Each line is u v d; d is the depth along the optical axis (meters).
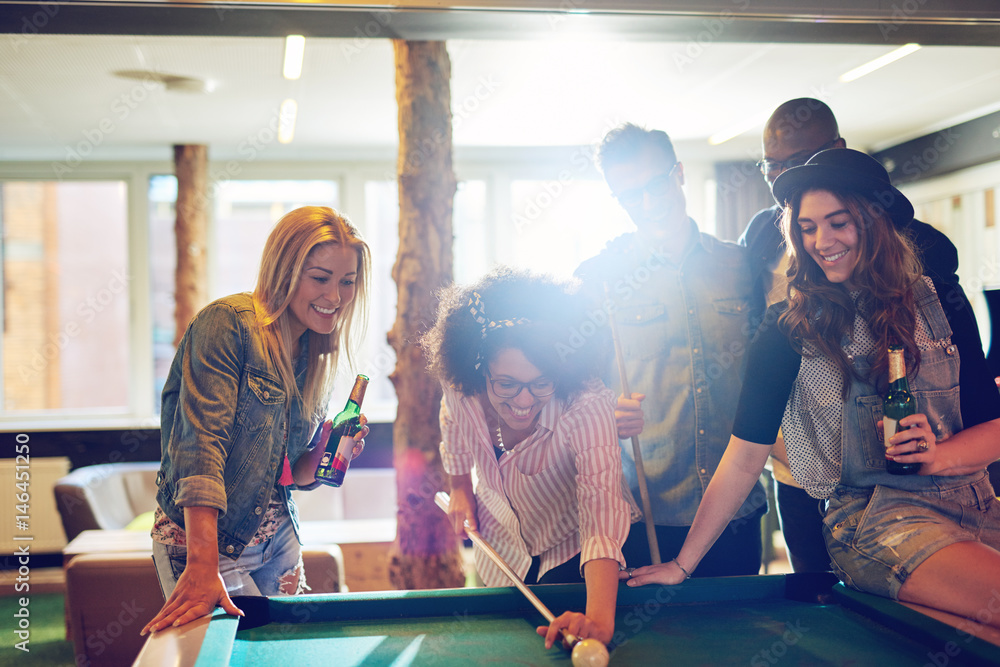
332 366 1.75
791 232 1.53
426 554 3.34
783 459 2.16
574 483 1.66
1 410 5.94
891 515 1.43
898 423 1.38
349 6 1.96
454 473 1.85
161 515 1.57
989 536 1.46
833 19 2.09
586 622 1.25
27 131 5.21
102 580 2.96
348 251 1.59
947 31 2.22
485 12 1.98
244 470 1.55
